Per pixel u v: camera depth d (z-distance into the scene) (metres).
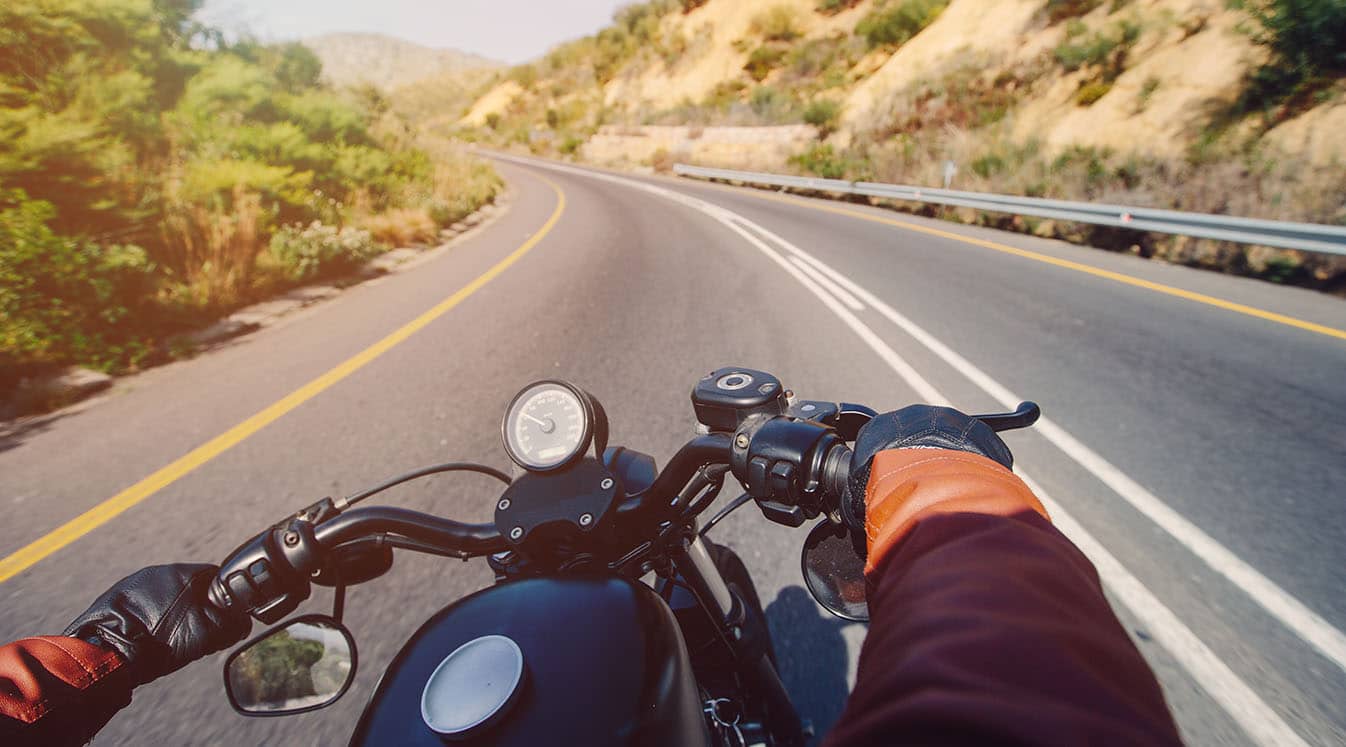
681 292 7.46
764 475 0.84
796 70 37.59
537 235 12.91
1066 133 14.96
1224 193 8.80
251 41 14.83
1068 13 18.69
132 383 5.28
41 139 6.48
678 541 1.16
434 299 7.58
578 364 5.03
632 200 19.50
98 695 0.78
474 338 5.89
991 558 0.38
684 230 12.82
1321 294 6.57
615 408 4.12
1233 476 3.13
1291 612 2.24
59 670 0.75
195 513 3.18
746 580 1.91
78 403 4.89
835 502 0.85
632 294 7.42
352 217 11.69
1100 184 10.88
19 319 5.20
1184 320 5.76
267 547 0.96
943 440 0.65
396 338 6.04
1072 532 2.74
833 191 18.14
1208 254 8.18
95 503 3.33
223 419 4.36
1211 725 1.85
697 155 32.56
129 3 9.66
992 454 0.64
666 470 1.01
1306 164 8.54
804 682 1.99
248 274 7.84
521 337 5.84
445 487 3.24
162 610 0.88
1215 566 2.49
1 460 3.96
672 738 0.75
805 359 4.99
